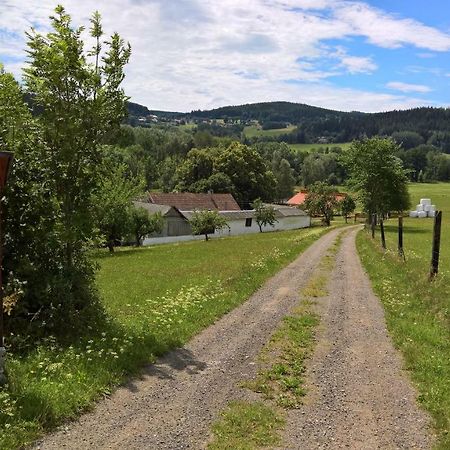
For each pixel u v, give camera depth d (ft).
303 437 24.00
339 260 93.91
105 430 23.88
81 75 38.96
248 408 26.84
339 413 26.84
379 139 216.74
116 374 30.27
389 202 219.20
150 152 510.99
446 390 29.58
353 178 219.61
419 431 24.97
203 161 345.72
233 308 51.98
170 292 61.05
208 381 30.83
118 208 137.49
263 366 33.94
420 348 37.45
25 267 36.70
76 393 26.61
